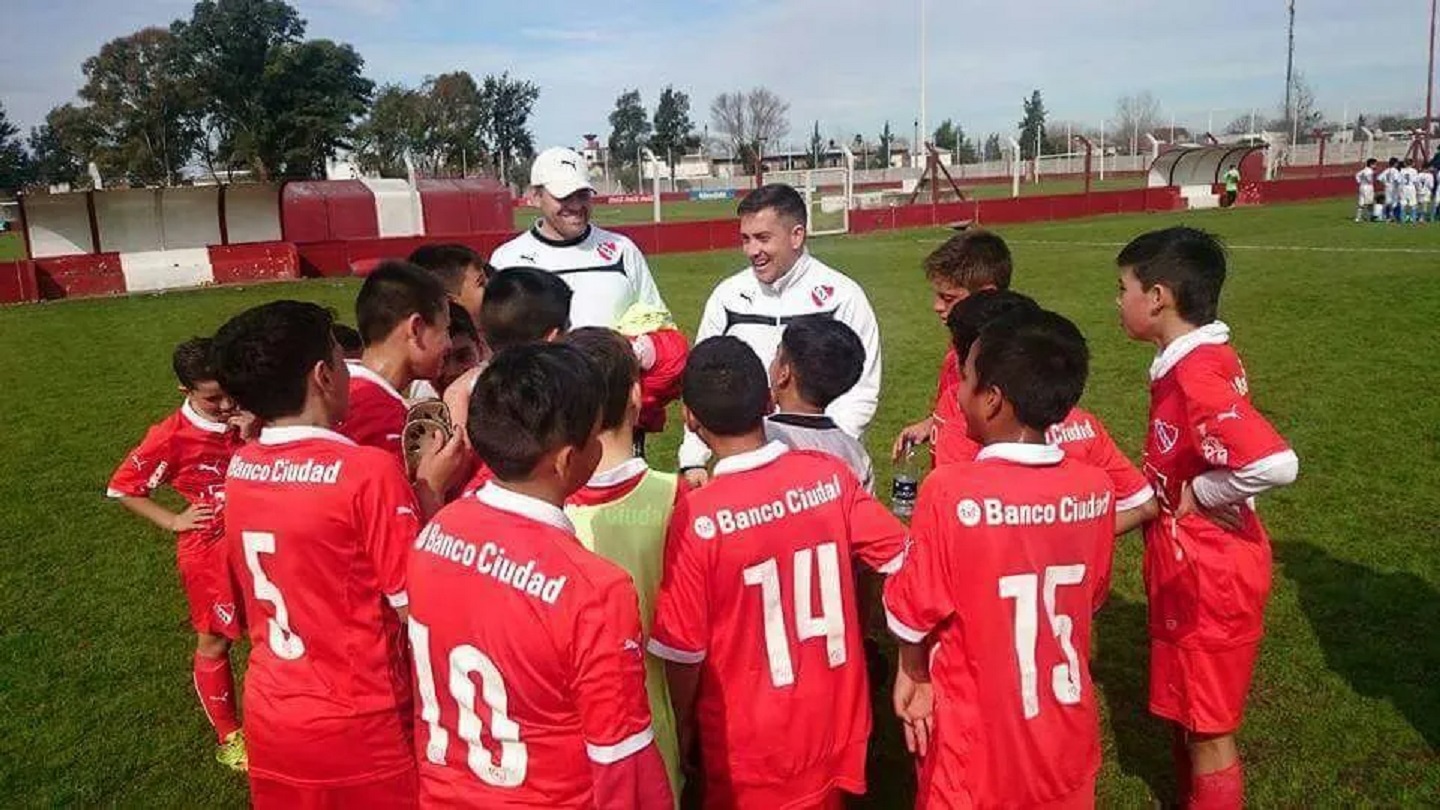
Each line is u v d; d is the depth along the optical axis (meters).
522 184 89.62
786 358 3.32
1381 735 4.27
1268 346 12.05
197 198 25.66
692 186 83.88
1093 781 2.88
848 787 3.00
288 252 23.78
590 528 2.82
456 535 2.28
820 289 4.54
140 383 12.48
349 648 2.66
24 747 4.51
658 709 2.86
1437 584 5.61
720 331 4.81
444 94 90.88
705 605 2.74
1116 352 12.18
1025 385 2.63
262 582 2.70
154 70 76.88
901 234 32.00
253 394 2.68
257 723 2.73
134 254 22.31
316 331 2.71
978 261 4.00
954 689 2.77
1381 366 10.77
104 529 7.34
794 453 2.91
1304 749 4.19
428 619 2.30
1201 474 3.17
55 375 13.12
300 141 73.94
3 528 7.37
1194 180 40.53
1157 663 3.44
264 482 2.67
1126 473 3.32
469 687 2.24
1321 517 6.63
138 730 4.66
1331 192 41.88
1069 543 2.70
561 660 2.15
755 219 4.39
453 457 3.04
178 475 4.28
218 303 19.84
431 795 2.37
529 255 5.08
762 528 2.73
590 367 2.29
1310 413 9.08
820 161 98.31
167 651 5.45
